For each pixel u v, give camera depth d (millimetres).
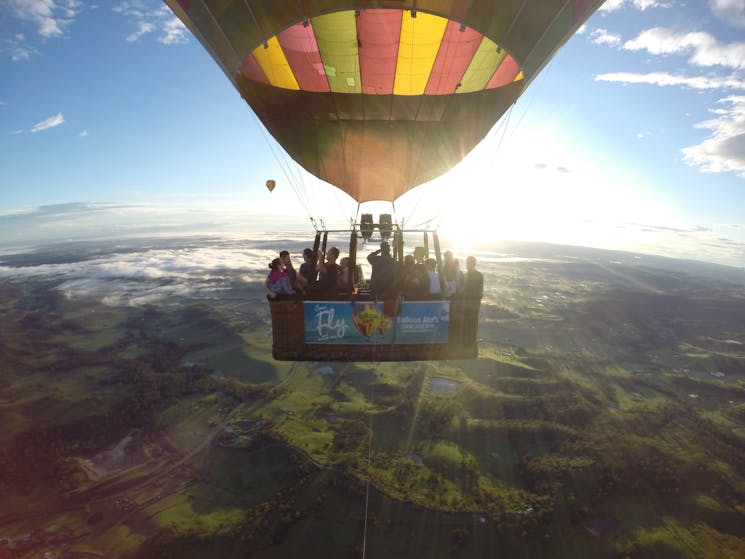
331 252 6738
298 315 6438
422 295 6383
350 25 7285
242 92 8359
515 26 6988
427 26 7340
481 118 8477
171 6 7754
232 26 7176
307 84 8438
